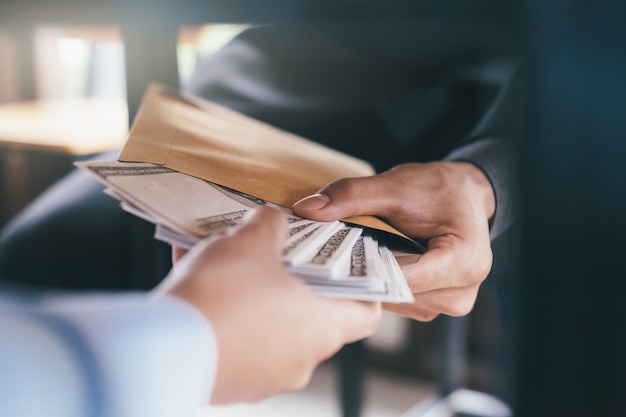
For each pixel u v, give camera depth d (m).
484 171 0.63
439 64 0.68
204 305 0.33
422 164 0.63
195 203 0.49
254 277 0.36
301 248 0.43
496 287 0.62
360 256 0.47
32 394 0.21
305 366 0.38
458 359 1.56
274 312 0.35
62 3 0.69
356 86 0.96
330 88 0.97
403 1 0.50
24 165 1.43
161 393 0.27
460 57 0.63
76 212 0.87
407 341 1.75
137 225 0.83
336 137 0.92
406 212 0.57
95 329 0.25
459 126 0.91
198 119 0.69
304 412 1.52
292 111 0.97
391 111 0.94
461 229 0.57
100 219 0.86
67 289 0.84
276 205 0.54
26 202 1.44
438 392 1.56
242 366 0.34
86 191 0.91
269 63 1.03
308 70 0.99
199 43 1.34
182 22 0.65
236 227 0.42
